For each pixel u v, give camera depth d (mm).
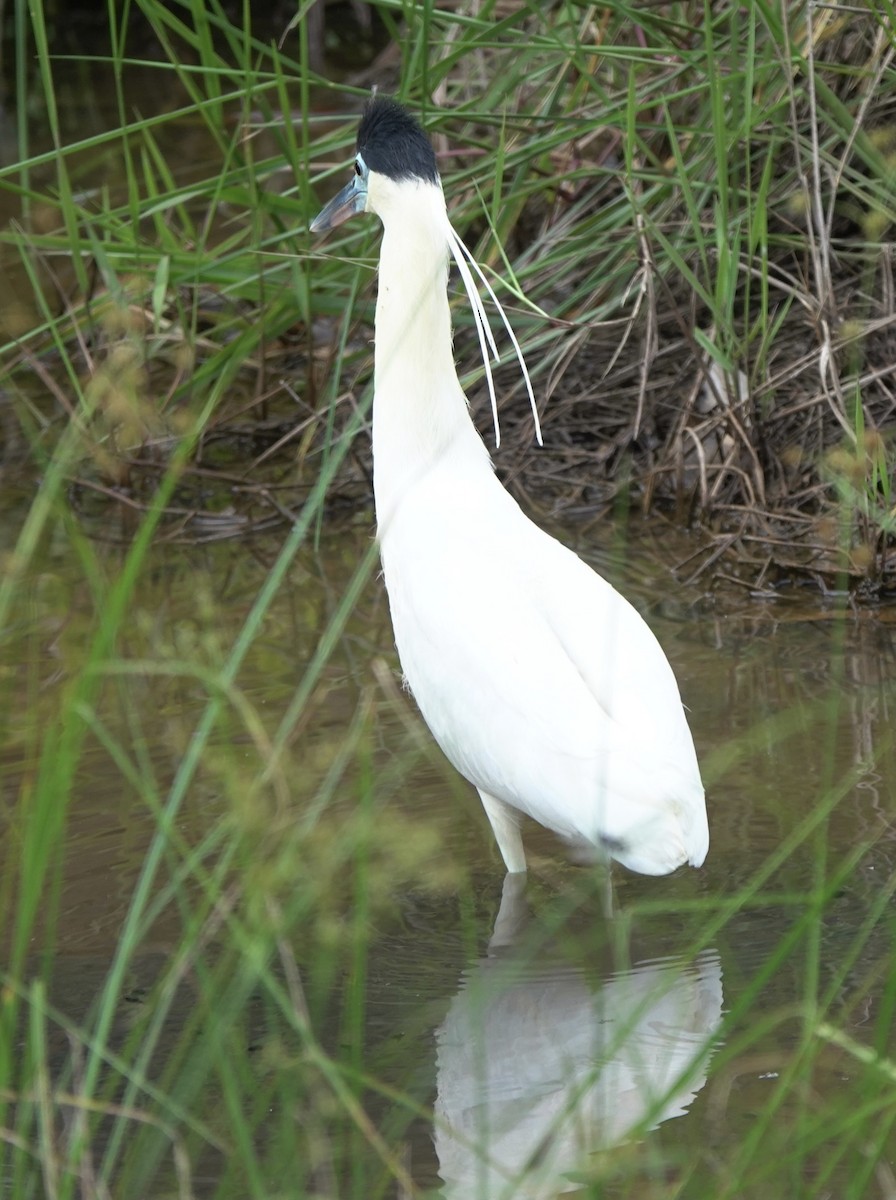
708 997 6910
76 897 7887
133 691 10094
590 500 13062
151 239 17234
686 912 7625
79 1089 6277
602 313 12594
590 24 13961
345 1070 5164
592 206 14250
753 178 12969
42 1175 5859
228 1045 6590
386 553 8562
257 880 5422
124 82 25141
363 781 5145
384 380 8742
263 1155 5969
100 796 8797
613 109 12297
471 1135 6066
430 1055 6637
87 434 12656
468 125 15656
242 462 14008
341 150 17047
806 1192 5410
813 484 12102
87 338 14477
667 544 12203
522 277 13086
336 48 25859
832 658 10273
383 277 8820
